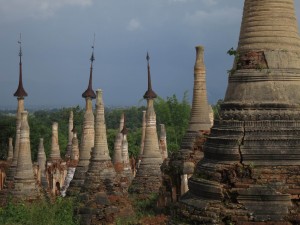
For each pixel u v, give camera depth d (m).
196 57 27.95
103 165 32.69
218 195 14.56
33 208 34.81
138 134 93.00
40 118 153.38
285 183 14.04
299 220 13.64
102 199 28.88
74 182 39.00
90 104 40.22
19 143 38.06
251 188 14.09
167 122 98.75
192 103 28.16
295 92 15.01
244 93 15.21
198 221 14.66
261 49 15.32
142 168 35.44
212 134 15.82
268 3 15.47
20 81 43.97
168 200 27.20
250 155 14.41
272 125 14.53
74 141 51.72
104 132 33.59
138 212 29.70
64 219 31.28
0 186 49.91
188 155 26.64
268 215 13.84
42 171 55.50
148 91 36.47
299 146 14.23
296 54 15.43
